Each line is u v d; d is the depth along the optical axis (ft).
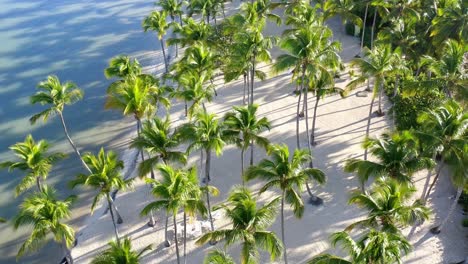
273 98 157.99
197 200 78.59
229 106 154.40
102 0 290.76
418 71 143.64
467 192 103.76
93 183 86.38
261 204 108.68
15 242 107.55
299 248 96.37
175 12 191.52
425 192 99.09
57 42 224.74
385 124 137.28
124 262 68.13
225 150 132.16
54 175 129.90
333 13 161.38
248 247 72.38
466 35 123.24
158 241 101.71
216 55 135.44
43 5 283.18
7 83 184.85
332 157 124.16
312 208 107.14
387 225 74.64
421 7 150.92
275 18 171.22
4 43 224.53
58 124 155.53
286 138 133.69
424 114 93.76
